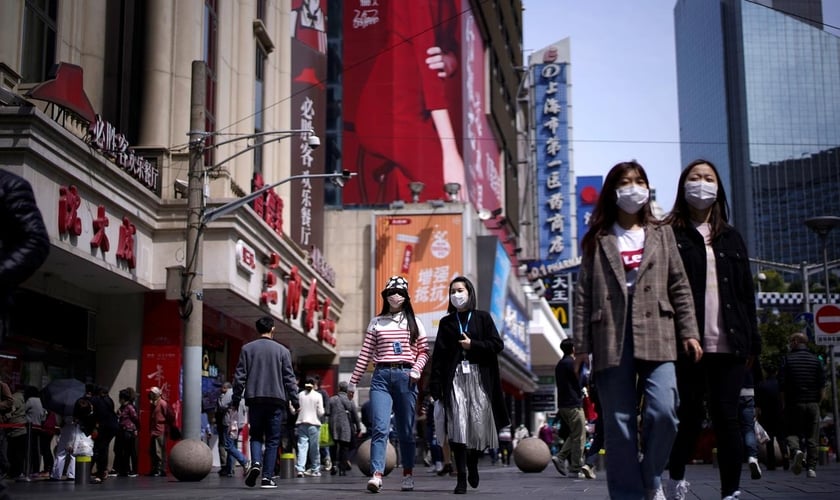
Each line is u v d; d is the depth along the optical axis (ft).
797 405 43.96
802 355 44.29
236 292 71.77
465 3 159.53
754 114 539.70
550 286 228.63
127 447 60.95
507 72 212.64
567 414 48.83
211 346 82.02
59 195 54.13
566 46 284.00
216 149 80.38
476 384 31.68
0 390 51.88
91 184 57.88
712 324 21.09
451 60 153.07
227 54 83.87
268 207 82.84
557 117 280.72
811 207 516.73
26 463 56.34
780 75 547.49
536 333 174.09
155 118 73.51
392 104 149.18
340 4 151.94
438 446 61.11
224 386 59.41
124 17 77.15
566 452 49.65
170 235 70.38
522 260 211.82
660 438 18.13
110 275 63.31
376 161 147.74
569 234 273.13
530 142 266.77
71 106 56.65
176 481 52.26
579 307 19.22
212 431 78.18
